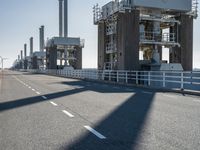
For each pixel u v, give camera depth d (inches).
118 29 1649.9
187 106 530.9
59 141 270.7
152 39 1724.9
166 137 284.7
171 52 1815.9
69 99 668.1
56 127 338.6
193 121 374.3
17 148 245.9
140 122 368.5
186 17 1749.5
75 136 291.6
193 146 249.6
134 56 1615.4
